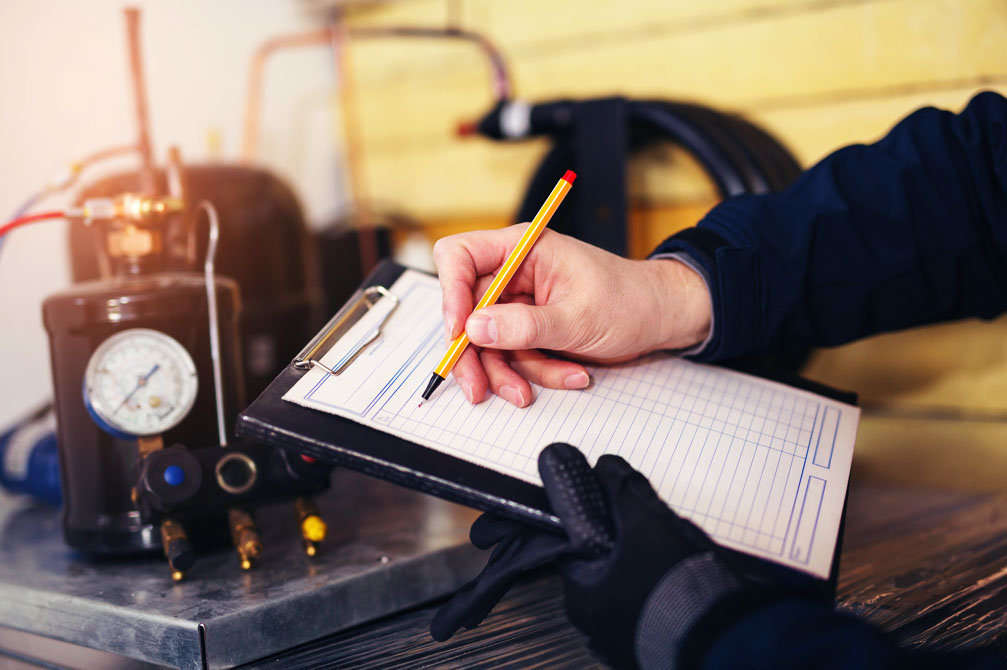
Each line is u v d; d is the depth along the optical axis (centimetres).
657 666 44
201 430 71
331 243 136
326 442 52
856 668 38
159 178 97
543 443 55
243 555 64
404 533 75
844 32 106
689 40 120
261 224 108
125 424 68
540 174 119
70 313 68
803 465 58
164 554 71
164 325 70
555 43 134
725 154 102
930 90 101
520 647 58
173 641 56
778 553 51
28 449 96
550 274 62
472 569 71
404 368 60
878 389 107
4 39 110
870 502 93
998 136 70
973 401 101
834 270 68
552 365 61
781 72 112
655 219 126
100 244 80
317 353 60
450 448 54
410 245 145
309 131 159
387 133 158
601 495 50
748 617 43
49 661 66
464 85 146
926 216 70
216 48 141
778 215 69
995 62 96
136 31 89
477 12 142
